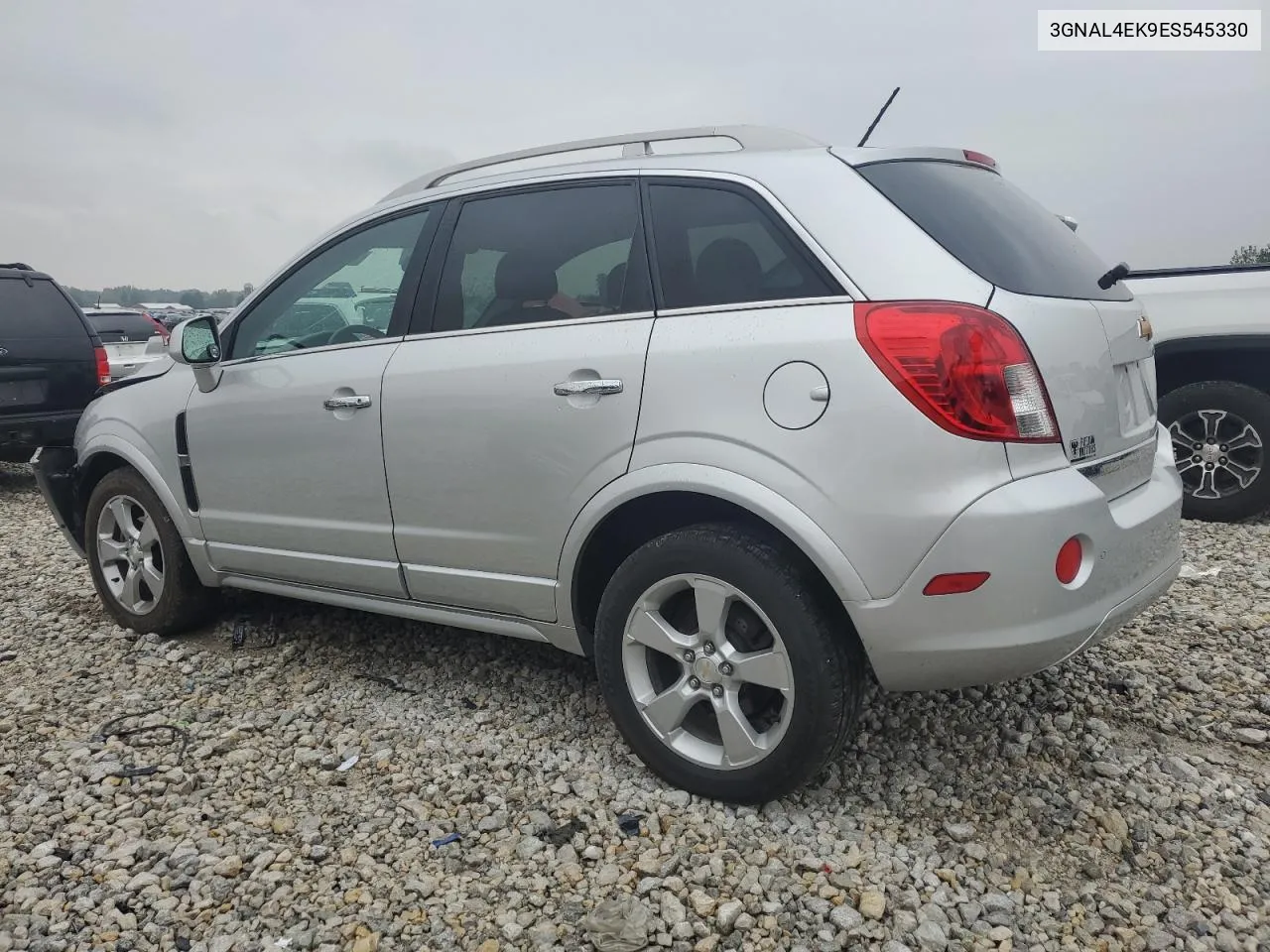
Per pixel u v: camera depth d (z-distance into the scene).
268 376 3.64
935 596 2.34
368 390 3.29
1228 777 2.83
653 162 2.89
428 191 3.39
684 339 2.64
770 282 2.58
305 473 3.52
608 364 2.75
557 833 2.65
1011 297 2.42
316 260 3.67
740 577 2.55
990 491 2.30
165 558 4.13
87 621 4.57
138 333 16.31
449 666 3.84
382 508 3.32
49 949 2.23
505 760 3.05
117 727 3.35
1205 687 3.41
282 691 3.66
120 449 4.19
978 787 2.82
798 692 2.51
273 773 3.03
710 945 2.20
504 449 2.96
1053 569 2.33
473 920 2.32
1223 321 5.36
